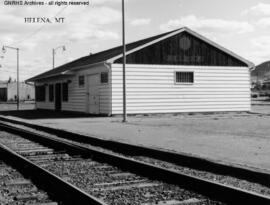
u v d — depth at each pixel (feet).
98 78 98.07
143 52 94.79
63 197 21.68
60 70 127.03
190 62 99.45
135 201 21.26
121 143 42.86
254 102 200.95
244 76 105.19
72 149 42.06
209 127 61.82
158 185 25.08
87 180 27.04
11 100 377.71
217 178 27.53
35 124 75.00
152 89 95.55
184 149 38.40
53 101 133.08
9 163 34.88
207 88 101.09
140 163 29.84
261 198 19.08
